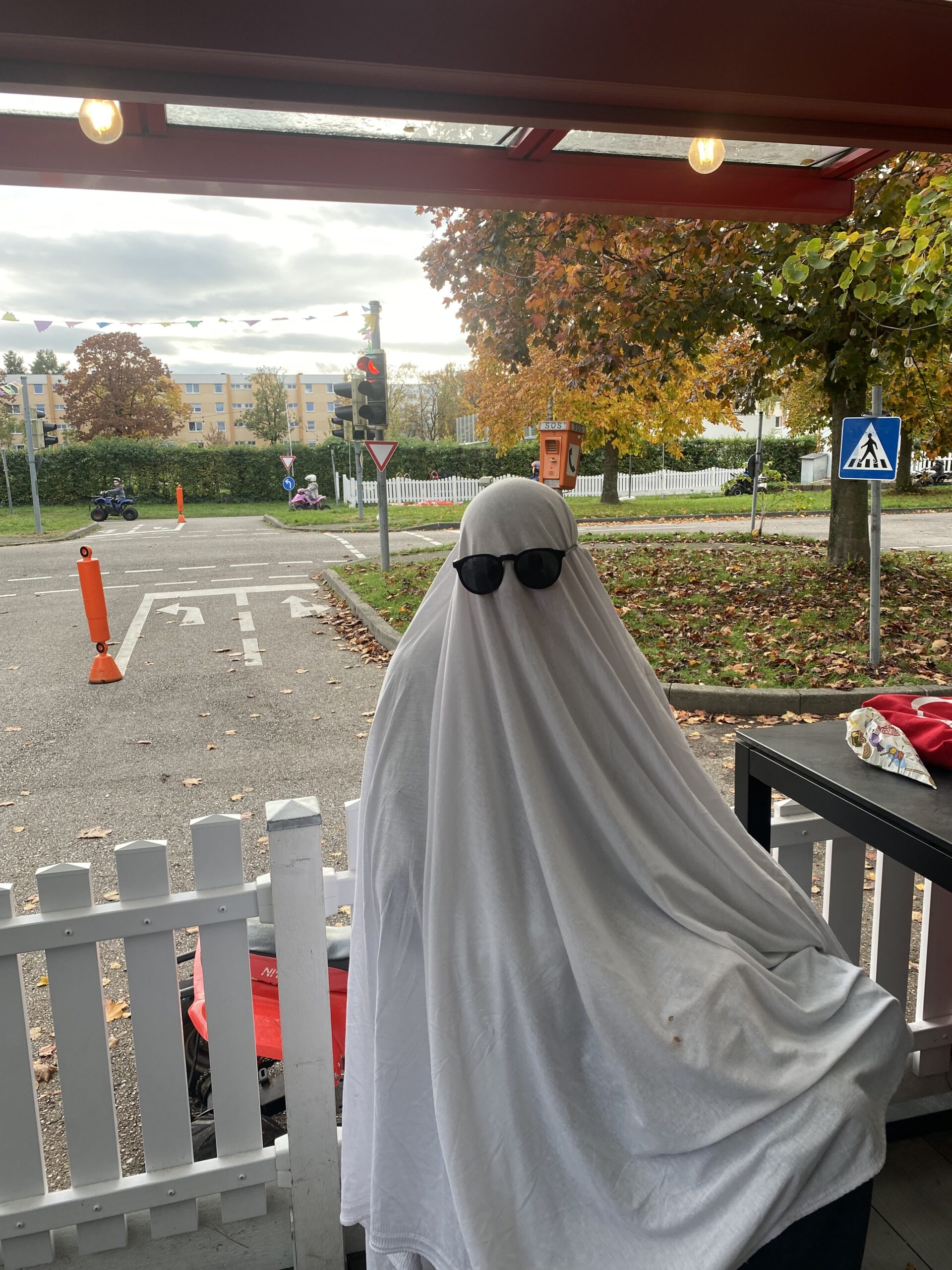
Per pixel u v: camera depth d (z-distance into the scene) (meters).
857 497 12.78
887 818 1.68
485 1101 1.35
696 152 2.37
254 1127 2.01
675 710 7.20
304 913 1.87
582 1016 1.36
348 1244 2.04
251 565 17.03
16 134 2.17
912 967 3.52
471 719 1.42
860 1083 1.35
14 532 25.39
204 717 7.41
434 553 17.45
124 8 1.62
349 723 7.17
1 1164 1.88
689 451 41.12
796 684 7.39
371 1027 1.59
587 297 9.85
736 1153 1.26
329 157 2.38
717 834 1.50
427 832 1.43
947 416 15.39
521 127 2.22
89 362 67.50
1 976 1.81
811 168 2.87
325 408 120.62
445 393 71.75
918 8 1.97
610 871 1.45
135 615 12.02
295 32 1.71
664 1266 1.23
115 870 4.59
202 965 1.92
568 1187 1.33
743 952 1.43
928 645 8.66
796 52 1.97
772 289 6.00
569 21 1.82
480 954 1.38
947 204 5.46
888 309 9.38
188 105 1.90
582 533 20.34
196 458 40.69
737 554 14.85
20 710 7.73
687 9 1.88
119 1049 3.11
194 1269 2.00
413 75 1.82
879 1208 2.07
